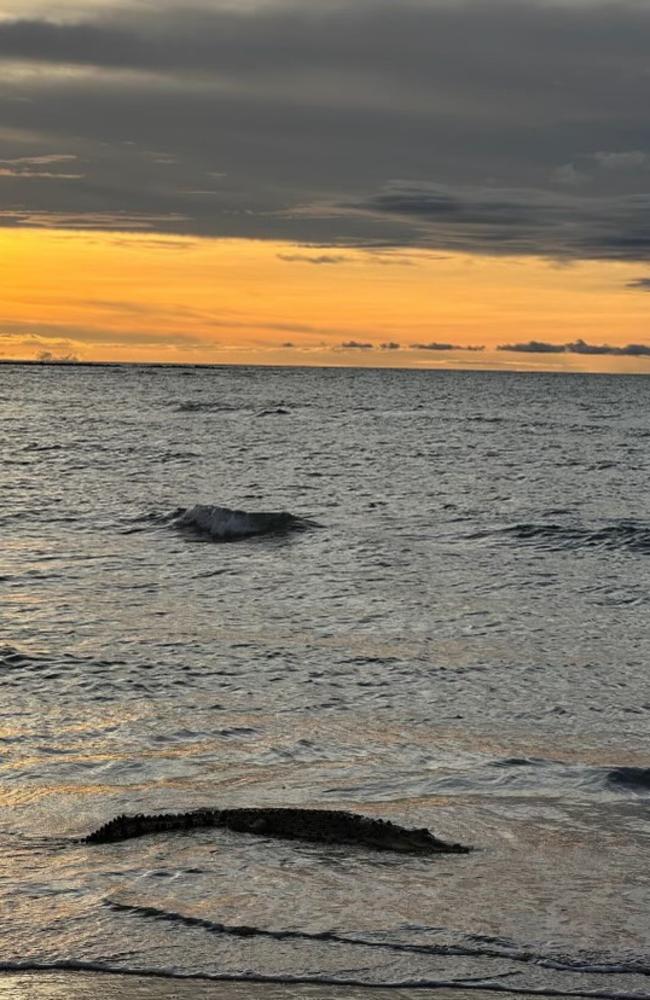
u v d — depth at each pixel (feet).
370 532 85.81
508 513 97.71
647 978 20.68
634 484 124.67
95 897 23.85
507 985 20.36
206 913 23.08
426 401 379.35
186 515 88.63
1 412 270.26
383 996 19.95
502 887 24.48
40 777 32.65
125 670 45.78
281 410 288.30
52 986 20.27
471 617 57.00
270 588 64.49
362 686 43.88
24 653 48.03
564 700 42.06
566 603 60.70
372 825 27.84
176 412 278.67
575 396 464.24
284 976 20.59
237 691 42.98
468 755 35.12
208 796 30.94
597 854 26.55
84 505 100.89
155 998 19.80
